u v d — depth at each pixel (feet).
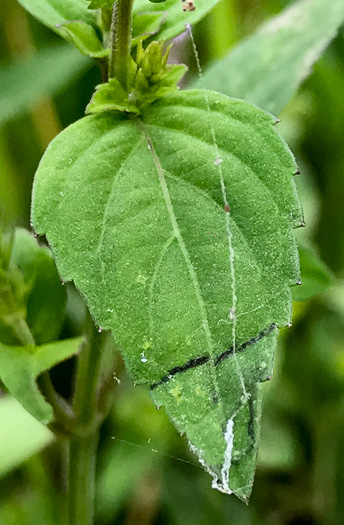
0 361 0.68
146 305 0.64
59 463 0.94
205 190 0.65
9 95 0.98
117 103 0.67
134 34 0.70
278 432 0.98
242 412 0.63
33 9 0.69
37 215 0.65
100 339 0.72
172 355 0.63
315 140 1.12
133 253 0.64
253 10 1.19
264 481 0.99
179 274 0.64
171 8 0.70
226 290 0.64
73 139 0.66
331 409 0.99
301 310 0.97
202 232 0.65
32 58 1.01
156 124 0.66
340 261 1.07
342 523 0.96
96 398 0.74
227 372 0.63
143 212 0.65
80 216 0.65
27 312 0.74
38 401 0.68
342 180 1.09
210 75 0.84
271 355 0.64
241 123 0.66
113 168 0.66
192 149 0.66
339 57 1.10
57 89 1.00
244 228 0.65
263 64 0.83
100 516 0.92
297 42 0.83
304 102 1.12
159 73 0.67
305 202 1.09
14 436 0.79
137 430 0.94
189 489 0.95
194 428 0.63
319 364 1.00
